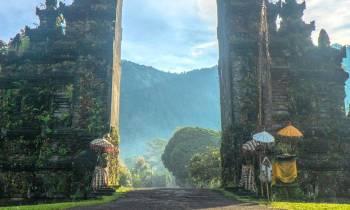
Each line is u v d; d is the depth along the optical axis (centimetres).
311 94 2786
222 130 3131
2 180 2370
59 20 2900
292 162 2178
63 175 2367
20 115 2612
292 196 2283
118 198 2009
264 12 2728
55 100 2669
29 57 2752
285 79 2797
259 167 2250
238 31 2897
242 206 1666
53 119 2611
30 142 2517
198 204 1733
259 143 2250
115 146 2734
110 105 2695
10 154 2491
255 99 2747
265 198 2056
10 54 2745
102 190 2223
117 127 3094
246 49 2838
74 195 2270
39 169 2384
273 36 2911
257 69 2800
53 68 2734
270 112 2678
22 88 2662
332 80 2827
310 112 2756
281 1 3008
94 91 2697
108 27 2861
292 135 2316
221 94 3206
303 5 2986
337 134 2652
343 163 2519
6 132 2530
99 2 2908
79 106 2658
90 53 2769
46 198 2305
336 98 2798
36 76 2689
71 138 2528
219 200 1947
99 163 2375
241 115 2720
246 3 2944
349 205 1722
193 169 4906
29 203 2280
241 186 2408
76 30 2872
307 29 2950
